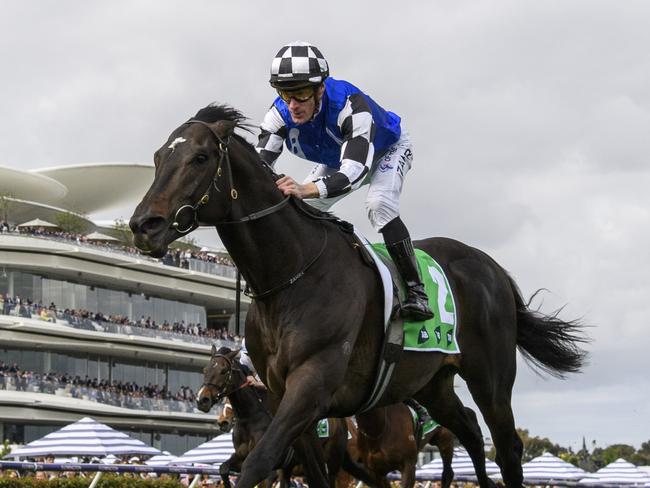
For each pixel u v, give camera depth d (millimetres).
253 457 4496
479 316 6152
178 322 50250
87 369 44375
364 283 5203
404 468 10828
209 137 4746
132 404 44062
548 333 6645
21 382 40062
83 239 45688
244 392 11469
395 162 5781
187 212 4641
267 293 4945
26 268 43344
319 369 4824
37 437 41125
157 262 47719
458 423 6426
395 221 5637
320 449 5270
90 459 26047
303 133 5574
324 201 5738
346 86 5445
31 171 59594
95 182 62438
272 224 4930
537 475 25578
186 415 46031
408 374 5539
